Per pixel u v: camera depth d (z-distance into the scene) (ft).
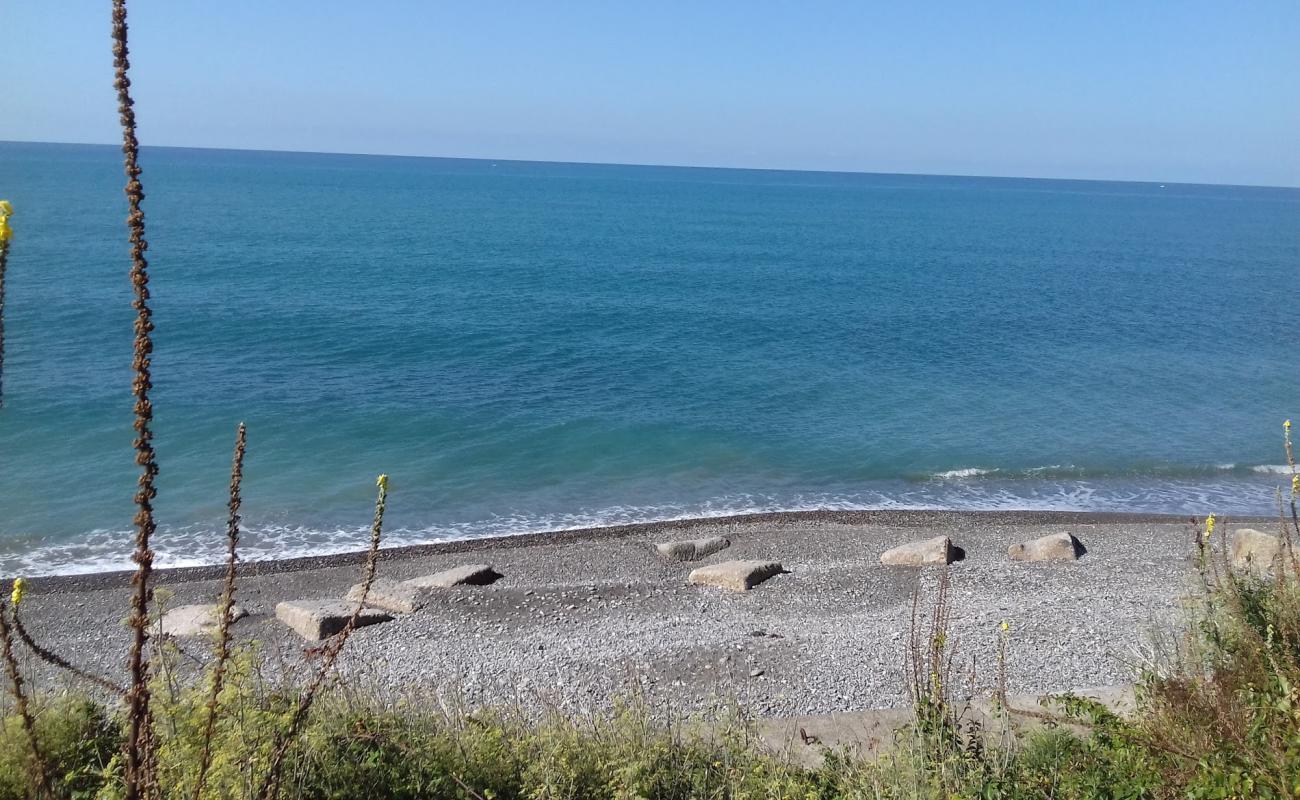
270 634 44.55
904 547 60.23
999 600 49.93
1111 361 129.70
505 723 24.58
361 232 285.23
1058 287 211.00
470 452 84.17
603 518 72.08
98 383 94.94
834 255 278.26
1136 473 85.35
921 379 116.16
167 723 17.10
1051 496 79.77
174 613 46.62
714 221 420.77
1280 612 23.58
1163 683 23.26
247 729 17.97
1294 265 276.00
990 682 36.40
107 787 17.22
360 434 86.63
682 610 50.06
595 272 213.66
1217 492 81.10
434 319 141.69
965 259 276.00
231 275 175.01
